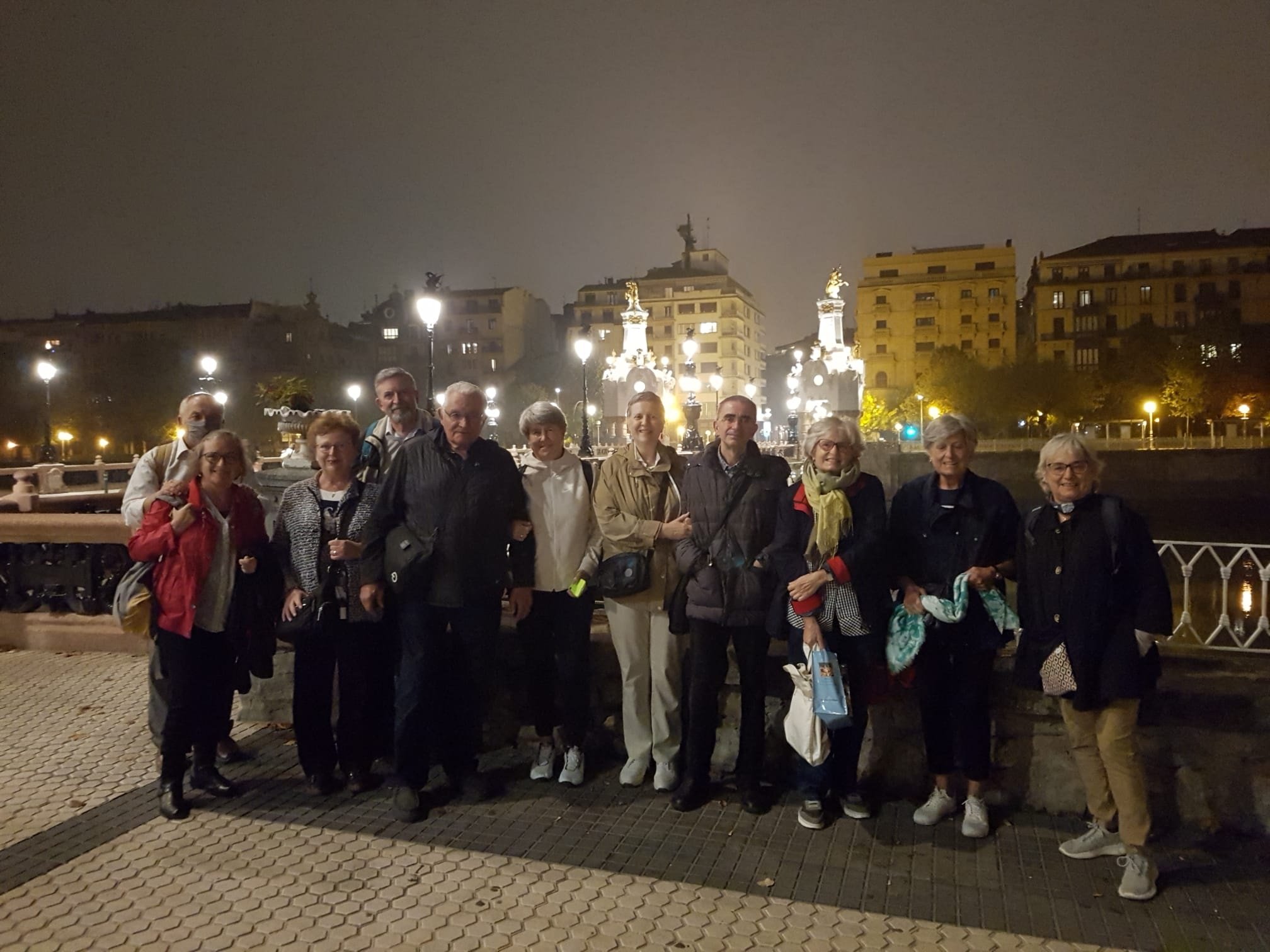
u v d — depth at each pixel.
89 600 6.88
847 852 3.67
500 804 4.19
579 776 4.39
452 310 85.56
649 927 3.10
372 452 4.56
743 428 4.01
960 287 82.81
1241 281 73.38
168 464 4.58
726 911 3.20
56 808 4.14
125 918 3.18
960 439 3.72
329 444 4.29
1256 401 54.75
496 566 4.14
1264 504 30.73
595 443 37.91
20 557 7.06
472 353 85.12
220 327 74.12
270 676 4.36
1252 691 3.77
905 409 62.12
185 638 4.03
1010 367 61.12
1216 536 30.06
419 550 4.00
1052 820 3.96
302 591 4.29
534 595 4.37
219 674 4.28
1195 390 54.66
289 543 4.37
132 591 4.27
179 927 3.12
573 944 3.00
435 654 4.12
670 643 4.23
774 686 4.42
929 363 72.81
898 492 3.97
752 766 4.08
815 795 3.88
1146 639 3.31
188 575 4.00
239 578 4.17
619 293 92.06
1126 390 58.97
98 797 4.27
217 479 4.12
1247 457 31.00
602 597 4.40
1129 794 3.34
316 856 3.67
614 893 3.34
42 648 6.88
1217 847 3.70
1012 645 4.33
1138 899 3.27
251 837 3.85
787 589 3.81
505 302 85.06
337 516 4.31
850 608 3.76
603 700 4.79
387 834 3.87
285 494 4.44
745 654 4.01
